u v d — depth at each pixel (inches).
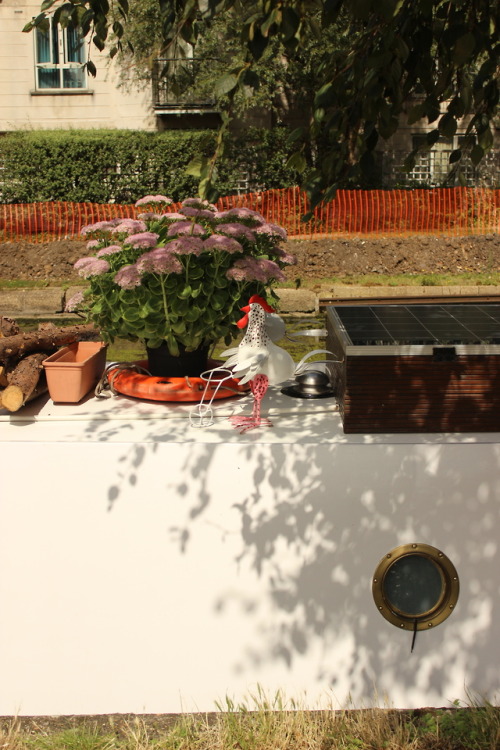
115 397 122.0
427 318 120.0
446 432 104.3
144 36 613.0
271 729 100.6
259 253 124.0
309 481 101.3
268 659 104.6
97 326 122.5
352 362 102.2
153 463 101.0
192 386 115.4
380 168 741.9
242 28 86.3
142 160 705.6
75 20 107.0
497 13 98.0
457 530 102.8
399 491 101.7
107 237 129.9
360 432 104.3
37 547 102.5
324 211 585.6
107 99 774.5
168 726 103.1
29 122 782.5
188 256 109.0
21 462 101.0
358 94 97.5
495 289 482.9
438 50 103.0
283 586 103.2
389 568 103.3
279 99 744.3
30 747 99.1
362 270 517.7
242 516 102.0
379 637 104.7
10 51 773.3
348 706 105.2
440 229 591.8
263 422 108.7
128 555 102.6
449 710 105.7
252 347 106.7
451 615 104.9
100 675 105.0
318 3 86.5
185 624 103.9
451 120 101.7
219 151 91.4
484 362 102.5
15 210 576.4
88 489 101.5
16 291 466.9
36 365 116.0
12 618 104.0
